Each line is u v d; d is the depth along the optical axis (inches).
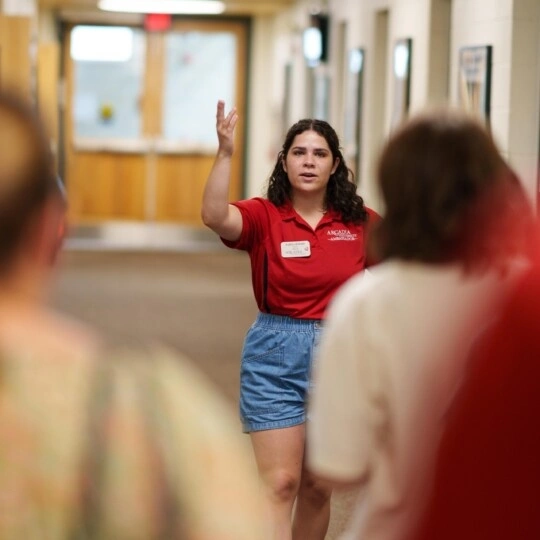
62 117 957.2
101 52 965.8
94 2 888.9
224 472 61.7
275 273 209.5
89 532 60.0
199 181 987.3
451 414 81.2
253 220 212.2
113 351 62.9
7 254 64.0
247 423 210.2
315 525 216.8
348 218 213.0
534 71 410.6
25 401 60.4
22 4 706.2
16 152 63.9
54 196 66.1
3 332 62.1
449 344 107.0
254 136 984.3
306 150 211.3
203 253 864.3
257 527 61.8
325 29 727.1
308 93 796.0
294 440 208.2
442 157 108.1
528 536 77.2
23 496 59.7
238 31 976.3
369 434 108.4
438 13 498.3
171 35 972.6
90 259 798.5
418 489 106.8
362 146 615.8
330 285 209.3
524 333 78.1
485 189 108.0
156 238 941.2
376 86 599.8
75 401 60.8
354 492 286.7
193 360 454.0
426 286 107.7
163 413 61.4
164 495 60.7
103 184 980.6
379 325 108.0
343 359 108.6
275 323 210.2
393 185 109.3
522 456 77.6
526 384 77.7
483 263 107.9
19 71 547.5
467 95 448.5
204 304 609.9
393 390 107.5
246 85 980.6
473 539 78.0
